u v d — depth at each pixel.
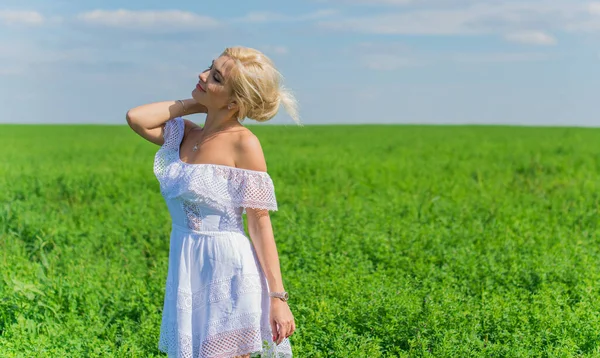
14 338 6.31
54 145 36.22
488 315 6.80
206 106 4.47
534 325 6.70
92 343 6.26
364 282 7.75
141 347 6.29
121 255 9.41
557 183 17.86
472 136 47.81
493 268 8.44
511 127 69.75
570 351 6.10
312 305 6.92
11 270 8.00
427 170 21.22
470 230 10.77
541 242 10.09
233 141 4.33
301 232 10.06
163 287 7.66
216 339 4.27
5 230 10.52
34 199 14.10
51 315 6.93
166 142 4.56
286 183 18.19
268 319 4.40
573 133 52.28
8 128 62.97
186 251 4.34
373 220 11.27
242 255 4.31
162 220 11.72
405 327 6.46
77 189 15.39
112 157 26.89
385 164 22.50
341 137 46.00
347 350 6.04
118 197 15.25
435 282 7.88
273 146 34.69
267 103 4.30
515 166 22.86
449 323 6.57
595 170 21.86
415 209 12.58
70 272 8.20
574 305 7.38
